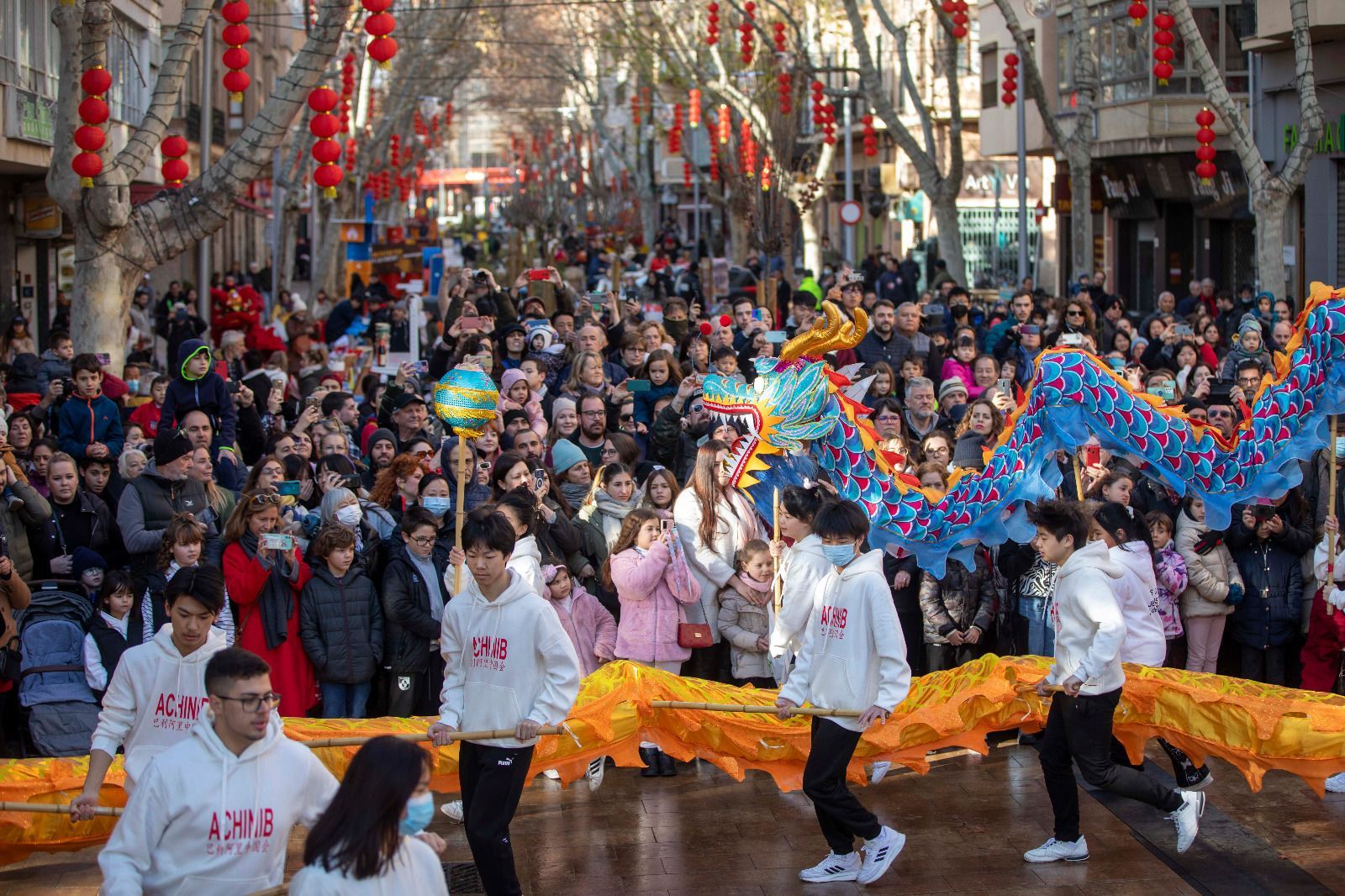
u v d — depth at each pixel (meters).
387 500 10.21
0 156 20.41
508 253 56.50
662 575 9.37
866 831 7.34
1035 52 33.75
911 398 12.39
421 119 53.78
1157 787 7.50
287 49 54.97
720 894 7.30
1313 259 23.61
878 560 7.42
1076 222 25.03
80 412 12.24
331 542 9.07
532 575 8.44
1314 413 8.55
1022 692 8.44
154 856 5.14
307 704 9.08
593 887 7.41
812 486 8.71
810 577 7.87
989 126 36.91
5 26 20.23
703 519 9.65
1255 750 7.93
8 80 20.38
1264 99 24.94
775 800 8.74
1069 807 7.66
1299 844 7.85
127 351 21.28
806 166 37.84
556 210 74.44
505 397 12.38
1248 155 18.44
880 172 46.31
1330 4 20.70
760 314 16.75
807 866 7.68
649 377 13.59
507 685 6.68
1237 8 28.70
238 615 8.95
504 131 99.62
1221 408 11.26
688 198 71.06
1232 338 17.12
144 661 6.31
